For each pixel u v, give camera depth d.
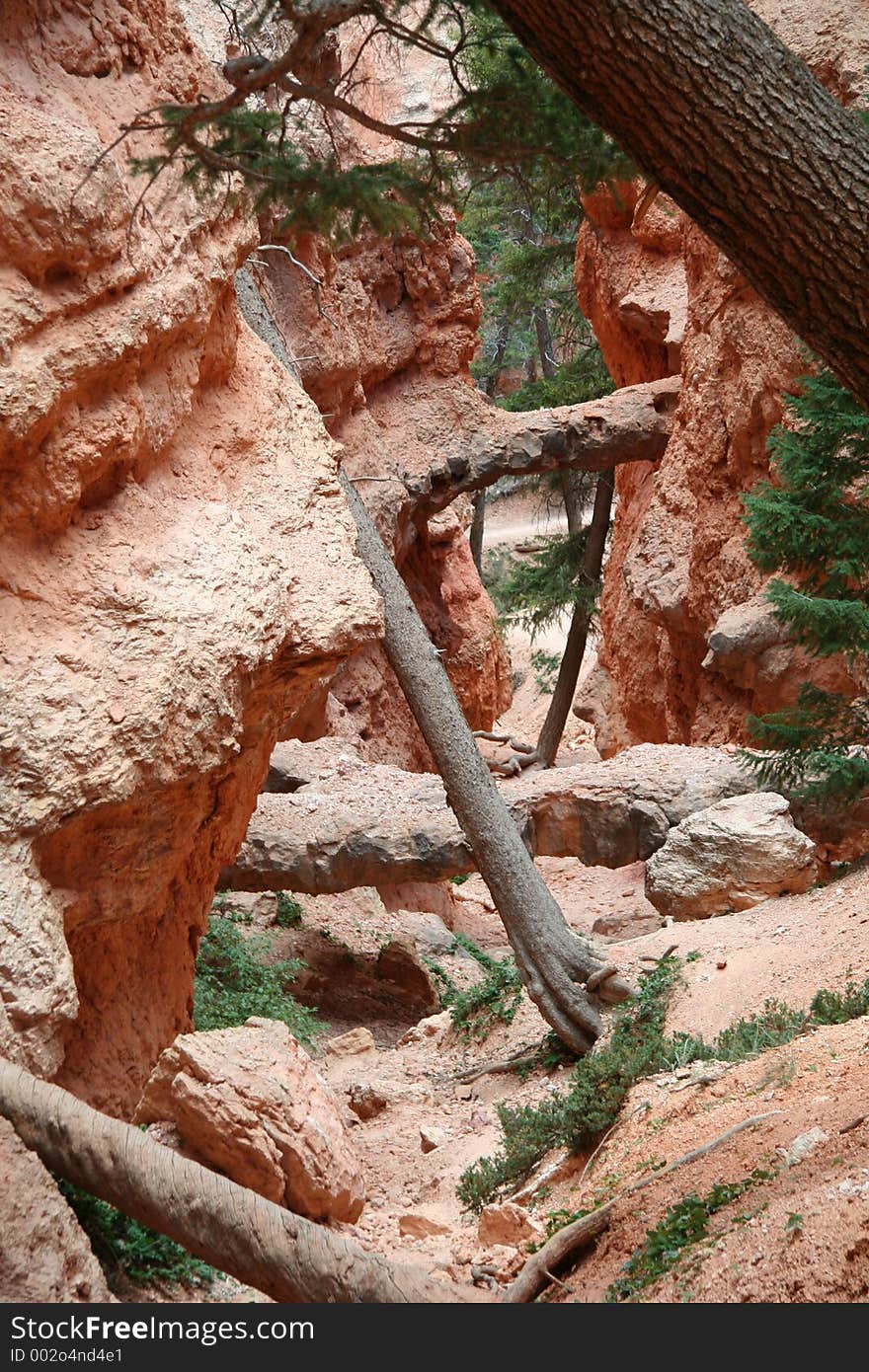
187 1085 7.60
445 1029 15.48
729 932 13.09
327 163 8.11
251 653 8.27
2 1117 5.47
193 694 7.82
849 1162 6.56
